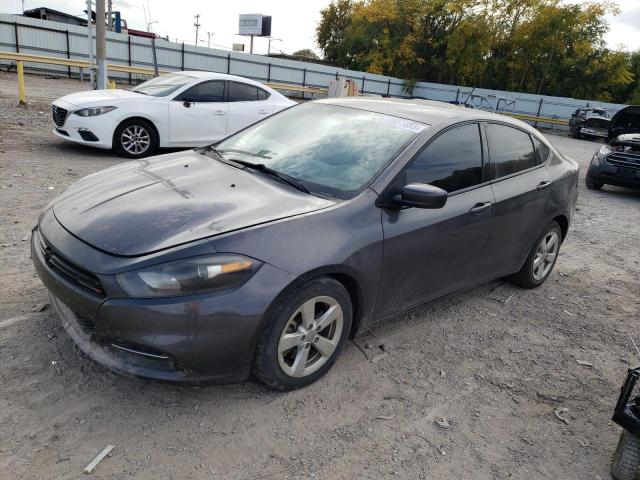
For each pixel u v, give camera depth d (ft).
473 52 132.26
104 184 10.50
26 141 30.19
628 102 140.46
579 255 19.79
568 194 15.25
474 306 14.12
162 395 9.10
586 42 129.39
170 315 7.73
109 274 7.84
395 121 11.85
